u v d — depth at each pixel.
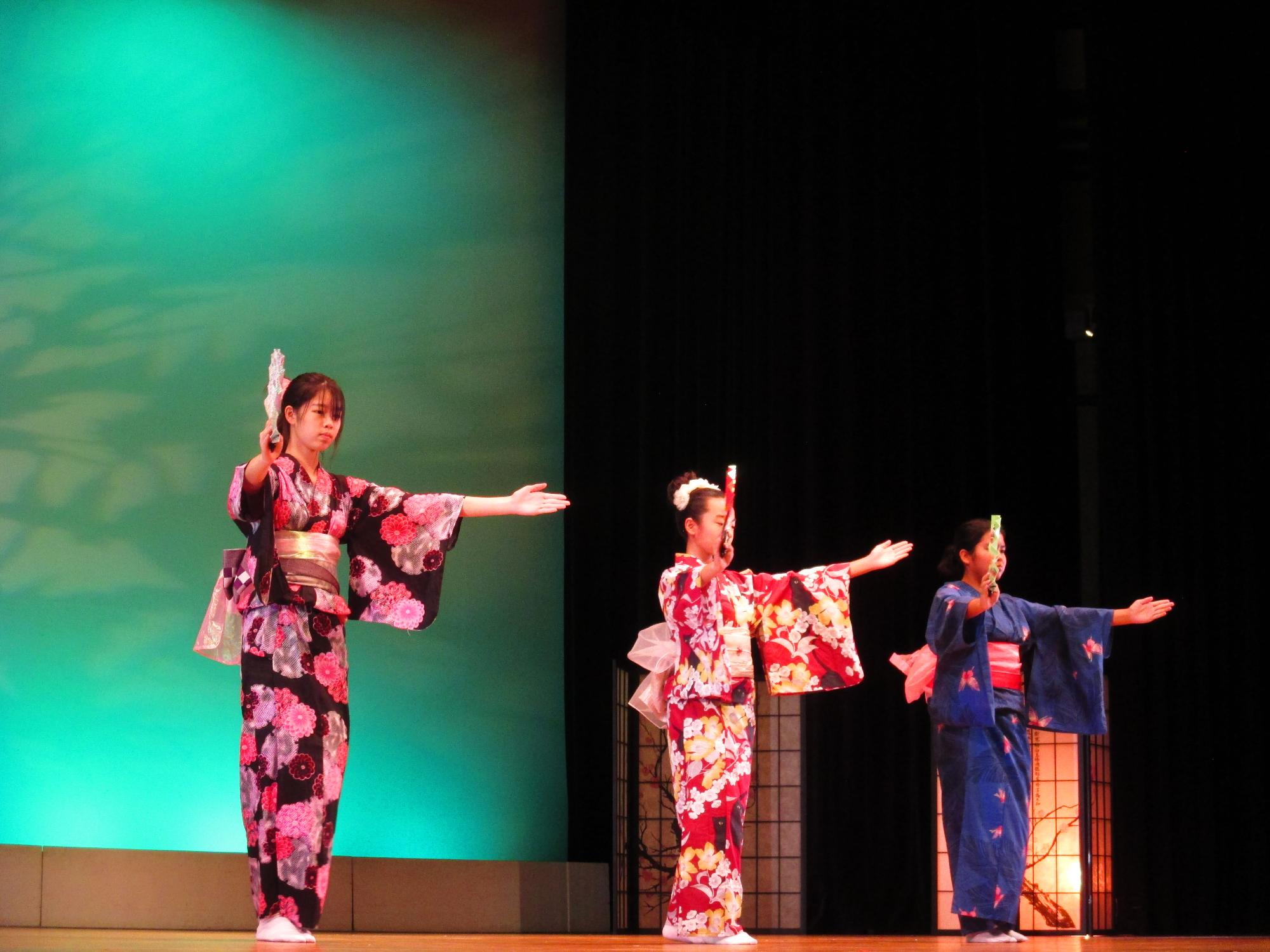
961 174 12.07
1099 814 11.62
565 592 11.61
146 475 10.55
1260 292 11.92
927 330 11.95
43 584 10.16
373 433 11.34
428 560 6.52
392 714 11.10
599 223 12.00
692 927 7.04
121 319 10.69
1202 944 7.18
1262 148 11.98
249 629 6.15
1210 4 12.07
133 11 11.11
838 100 12.16
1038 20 12.32
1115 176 12.05
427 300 11.70
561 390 11.99
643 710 7.45
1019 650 7.90
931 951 6.39
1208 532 11.79
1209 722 11.59
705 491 7.46
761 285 12.00
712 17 12.26
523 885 10.02
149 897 8.18
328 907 8.85
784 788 11.39
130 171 10.91
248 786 6.08
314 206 11.43
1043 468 11.92
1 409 10.27
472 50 12.15
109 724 10.11
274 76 11.47
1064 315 12.61
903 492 11.81
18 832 9.79
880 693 11.59
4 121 10.60
